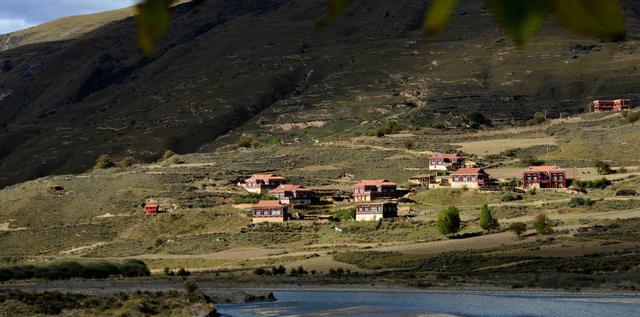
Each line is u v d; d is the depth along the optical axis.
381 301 113.94
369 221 191.62
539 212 185.25
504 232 170.25
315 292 128.12
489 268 140.38
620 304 103.88
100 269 157.38
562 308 101.00
